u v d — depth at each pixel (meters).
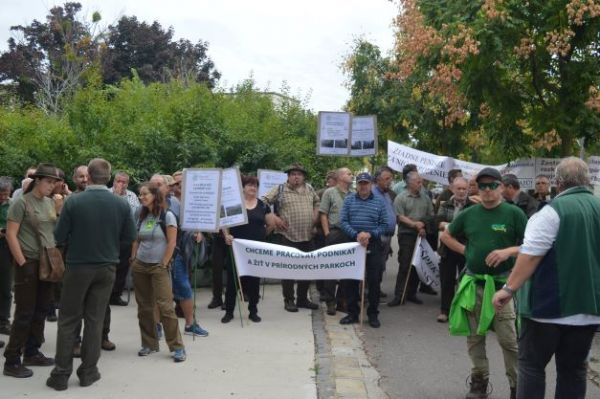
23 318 6.08
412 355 7.26
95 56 25.67
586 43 10.46
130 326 8.16
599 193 10.51
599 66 10.40
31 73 29.02
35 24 32.34
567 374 4.52
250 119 13.68
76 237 5.81
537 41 10.48
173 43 38.28
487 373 5.71
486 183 5.61
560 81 10.75
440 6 11.12
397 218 9.85
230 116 13.39
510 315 5.50
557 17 10.04
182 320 8.56
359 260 8.34
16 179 11.54
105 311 6.66
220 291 9.43
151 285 6.85
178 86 15.62
